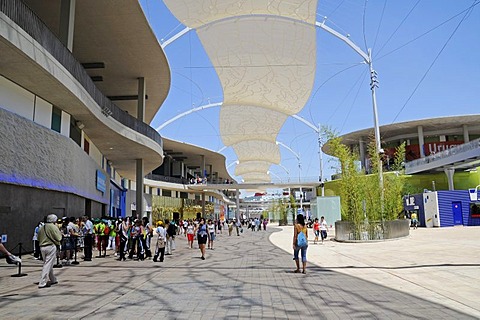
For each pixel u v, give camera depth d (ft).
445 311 18.72
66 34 55.31
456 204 116.57
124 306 20.89
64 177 57.00
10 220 43.39
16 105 48.11
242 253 53.98
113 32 72.33
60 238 27.96
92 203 79.46
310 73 140.87
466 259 37.52
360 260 41.22
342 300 21.79
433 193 118.62
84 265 40.68
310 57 132.16
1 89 45.44
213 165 243.60
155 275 32.99
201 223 47.78
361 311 19.11
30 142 47.01
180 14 107.24
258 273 33.42
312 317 18.16
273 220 334.85
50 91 51.24
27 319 18.13
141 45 77.41
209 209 243.81
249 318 18.16
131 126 81.46
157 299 22.72
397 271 32.24
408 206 133.69
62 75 48.65
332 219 113.39
